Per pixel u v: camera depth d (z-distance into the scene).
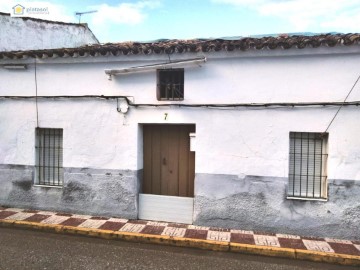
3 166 7.49
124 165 6.76
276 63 5.98
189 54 6.23
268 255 5.35
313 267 5.01
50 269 4.67
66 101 7.03
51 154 7.40
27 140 7.33
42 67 7.15
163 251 5.49
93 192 6.95
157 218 6.74
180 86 6.53
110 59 6.66
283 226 6.06
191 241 5.66
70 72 6.99
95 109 6.86
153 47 6.20
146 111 6.58
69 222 6.52
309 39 5.60
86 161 6.95
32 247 5.51
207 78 6.29
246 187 6.18
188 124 6.61
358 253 5.21
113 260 5.07
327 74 5.80
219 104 6.22
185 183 6.79
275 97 6.01
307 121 5.90
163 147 6.89
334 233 5.86
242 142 6.17
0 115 7.45
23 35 9.18
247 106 6.10
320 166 6.08
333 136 5.81
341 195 5.81
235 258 5.27
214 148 6.29
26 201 7.38
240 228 6.25
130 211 6.79
